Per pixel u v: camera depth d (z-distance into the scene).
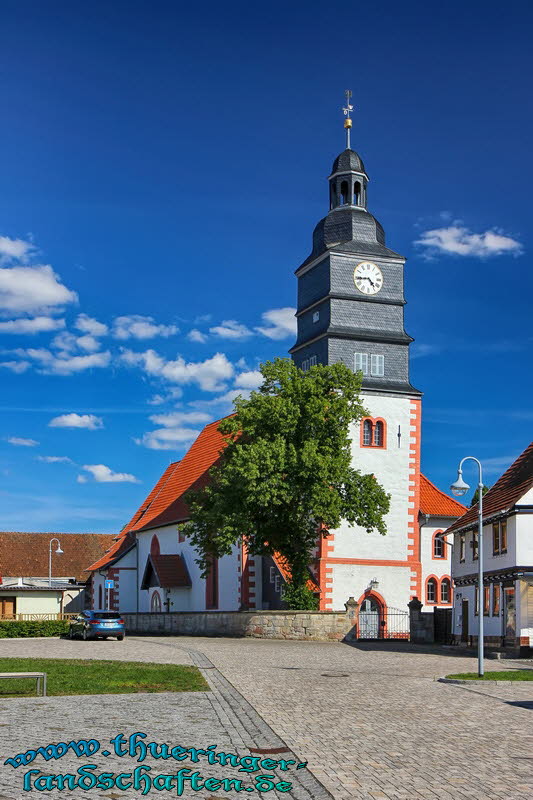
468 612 52.12
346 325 62.88
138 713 19.94
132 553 83.69
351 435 62.00
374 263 64.06
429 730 18.03
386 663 35.97
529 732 17.94
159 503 84.06
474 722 19.20
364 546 61.00
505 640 45.66
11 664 32.59
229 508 52.09
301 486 51.50
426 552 68.94
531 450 51.12
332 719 19.34
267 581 62.25
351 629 53.06
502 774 13.95
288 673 30.52
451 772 14.03
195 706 21.23
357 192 65.56
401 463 62.69
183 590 73.06
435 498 71.06
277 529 54.16
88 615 51.81
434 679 29.00
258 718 19.25
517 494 44.84
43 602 73.81
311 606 54.00
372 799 12.29
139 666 32.00
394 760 14.88
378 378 63.12
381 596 60.75
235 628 54.34
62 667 31.33
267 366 54.50
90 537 112.50
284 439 52.19
